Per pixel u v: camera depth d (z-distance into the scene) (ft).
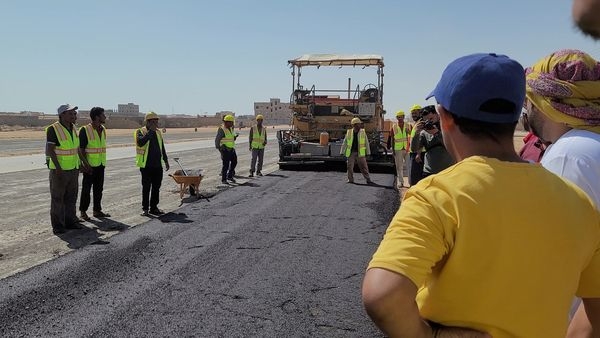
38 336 11.06
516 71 3.93
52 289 13.82
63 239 19.93
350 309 12.82
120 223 23.02
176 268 15.93
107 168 47.34
